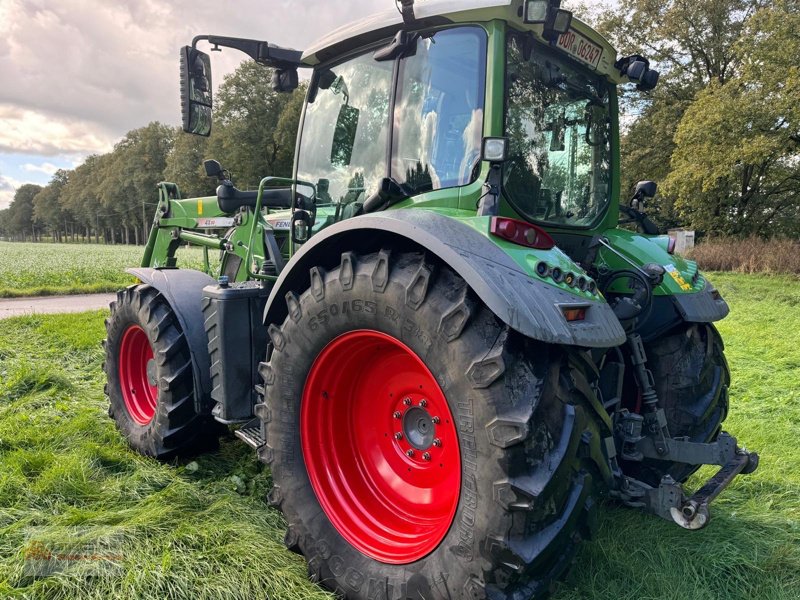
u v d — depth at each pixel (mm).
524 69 2467
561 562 1853
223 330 2877
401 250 2160
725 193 23219
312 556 2285
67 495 2887
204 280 3559
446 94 2408
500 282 1780
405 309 1954
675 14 24922
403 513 2297
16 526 2545
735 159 19062
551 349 1872
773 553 2459
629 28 26500
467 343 1807
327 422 2424
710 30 25344
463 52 2359
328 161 3018
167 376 3240
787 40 18484
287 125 38781
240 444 3717
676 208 23578
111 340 3838
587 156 2957
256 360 2986
